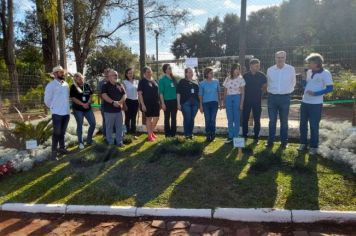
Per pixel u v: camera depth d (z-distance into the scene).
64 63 12.66
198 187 5.80
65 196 5.86
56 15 14.49
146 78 8.51
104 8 27.11
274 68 7.30
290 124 10.70
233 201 5.32
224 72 12.19
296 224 4.79
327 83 6.69
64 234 4.84
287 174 6.06
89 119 8.40
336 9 26.84
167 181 6.08
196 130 9.57
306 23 29.98
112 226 5.00
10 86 16.94
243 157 6.91
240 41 9.02
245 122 8.30
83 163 7.00
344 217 4.77
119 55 33.41
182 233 4.65
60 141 7.92
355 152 6.93
